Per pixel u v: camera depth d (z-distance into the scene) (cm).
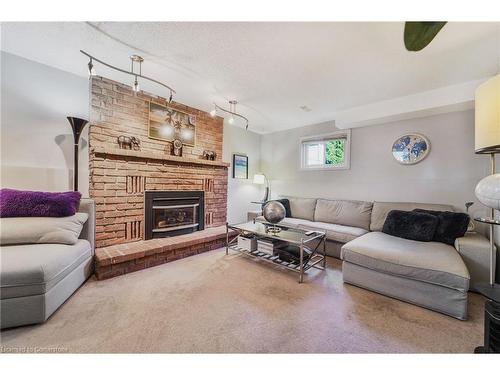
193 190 350
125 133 276
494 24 155
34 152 222
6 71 207
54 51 203
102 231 251
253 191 487
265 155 500
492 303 116
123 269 232
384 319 160
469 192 265
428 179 293
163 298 185
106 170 254
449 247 207
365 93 283
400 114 292
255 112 368
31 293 145
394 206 298
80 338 136
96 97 252
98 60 196
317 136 414
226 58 209
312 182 422
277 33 171
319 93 287
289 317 161
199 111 368
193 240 294
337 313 167
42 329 143
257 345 133
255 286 210
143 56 207
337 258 296
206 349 129
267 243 258
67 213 204
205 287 206
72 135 243
